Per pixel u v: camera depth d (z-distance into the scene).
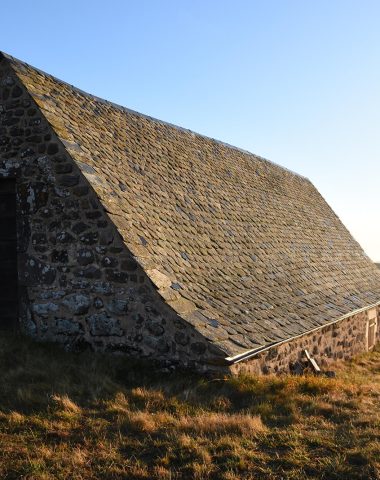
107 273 8.12
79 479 4.59
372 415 6.46
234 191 13.97
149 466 4.87
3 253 9.08
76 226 8.35
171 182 11.25
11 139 8.84
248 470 4.83
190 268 9.09
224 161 15.26
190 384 7.18
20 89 8.80
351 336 13.59
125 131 11.37
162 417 5.91
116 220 8.13
